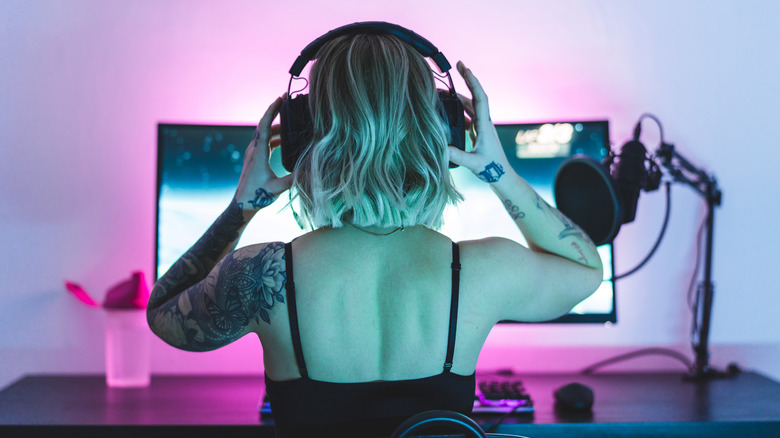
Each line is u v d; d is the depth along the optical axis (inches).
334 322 36.7
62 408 63.2
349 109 37.0
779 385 71.3
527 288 39.7
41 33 77.2
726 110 78.7
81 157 77.6
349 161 36.9
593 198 63.4
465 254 38.7
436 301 37.2
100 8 77.5
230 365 78.7
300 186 38.4
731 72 78.7
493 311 38.7
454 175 71.1
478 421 59.9
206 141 71.6
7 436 57.6
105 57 77.6
